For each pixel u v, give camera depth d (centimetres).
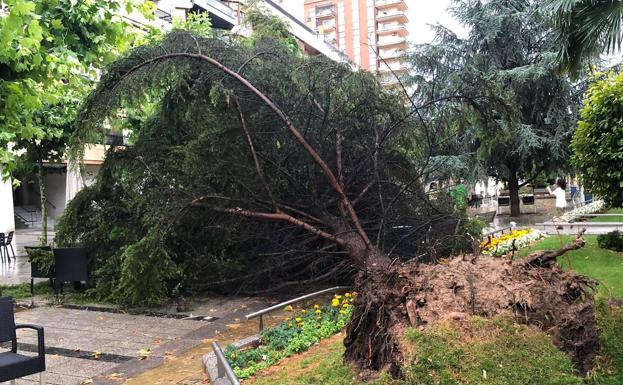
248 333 681
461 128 894
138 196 867
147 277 800
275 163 820
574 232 1219
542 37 2183
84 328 724
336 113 824
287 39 1227
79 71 915
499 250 1019
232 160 818
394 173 878
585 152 951
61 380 527
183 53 754
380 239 800
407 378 324
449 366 323
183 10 2669
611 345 365
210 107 823
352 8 9925
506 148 2092
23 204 3131
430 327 350
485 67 2161
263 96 758
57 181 2986
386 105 838
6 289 995
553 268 412
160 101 898
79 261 871
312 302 820
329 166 831
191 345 639
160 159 880
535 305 369
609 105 902
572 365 346
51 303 877
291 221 799
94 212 925
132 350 625
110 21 796
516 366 325
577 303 384
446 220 843
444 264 418
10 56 588
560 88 2048
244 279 867
